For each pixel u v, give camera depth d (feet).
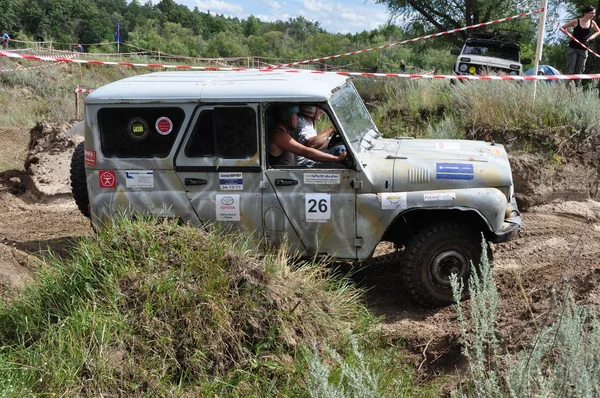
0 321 14.64
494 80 34.58
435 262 17.67
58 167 33.22
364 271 20.77
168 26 292.61
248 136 17.62
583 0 65.98
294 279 16.24
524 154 29.32
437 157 18.07
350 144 17.43
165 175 18.01
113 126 18.10
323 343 14.49
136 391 13.08
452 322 17.19
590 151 29.35
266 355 14.34
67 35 269.64
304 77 18.80
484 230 17.76
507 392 11.99
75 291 14.93
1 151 44.80
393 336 16.55
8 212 29.32
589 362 11.05
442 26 75.77
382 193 17.42
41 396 12.52
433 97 37.50
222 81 18.33
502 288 19.36
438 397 14.23
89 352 13.38
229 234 17.93
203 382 13.60
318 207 17.57
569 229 25.32
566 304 12.85
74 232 25.43
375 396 11.64
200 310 14.44
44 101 69.62
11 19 254.47
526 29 71.77
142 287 14.64
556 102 31.17
